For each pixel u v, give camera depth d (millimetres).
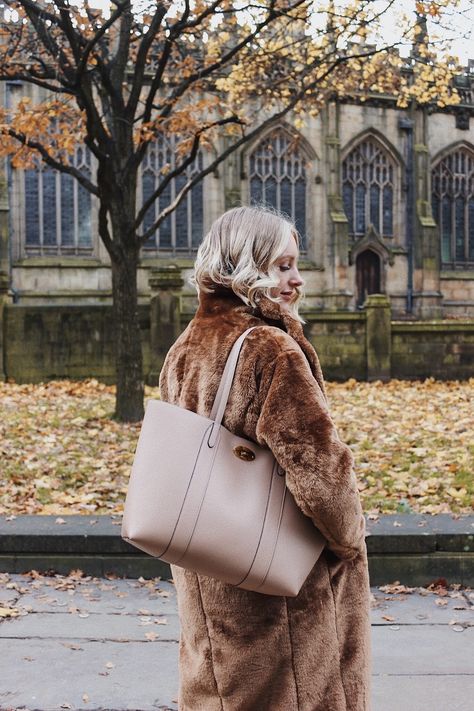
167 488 1733
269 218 2016
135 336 11109
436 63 12734
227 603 1857
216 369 1900
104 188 10562
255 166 27891
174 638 3857
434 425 10641
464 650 3738
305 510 1693
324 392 1875
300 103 14820
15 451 8633
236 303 2010
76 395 13867
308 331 16312
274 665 1825
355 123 29188
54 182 25609
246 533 1719
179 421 1790
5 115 10836
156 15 10055
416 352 16672
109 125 12141
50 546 4820
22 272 25172
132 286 11086
